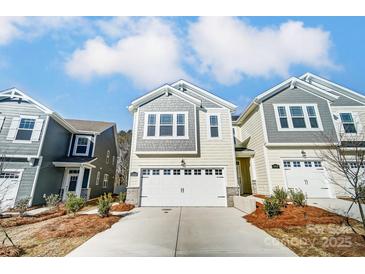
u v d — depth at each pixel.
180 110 12.17
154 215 8.32
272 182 10.91
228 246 4.49
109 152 22.28
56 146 15.04
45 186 13.37
